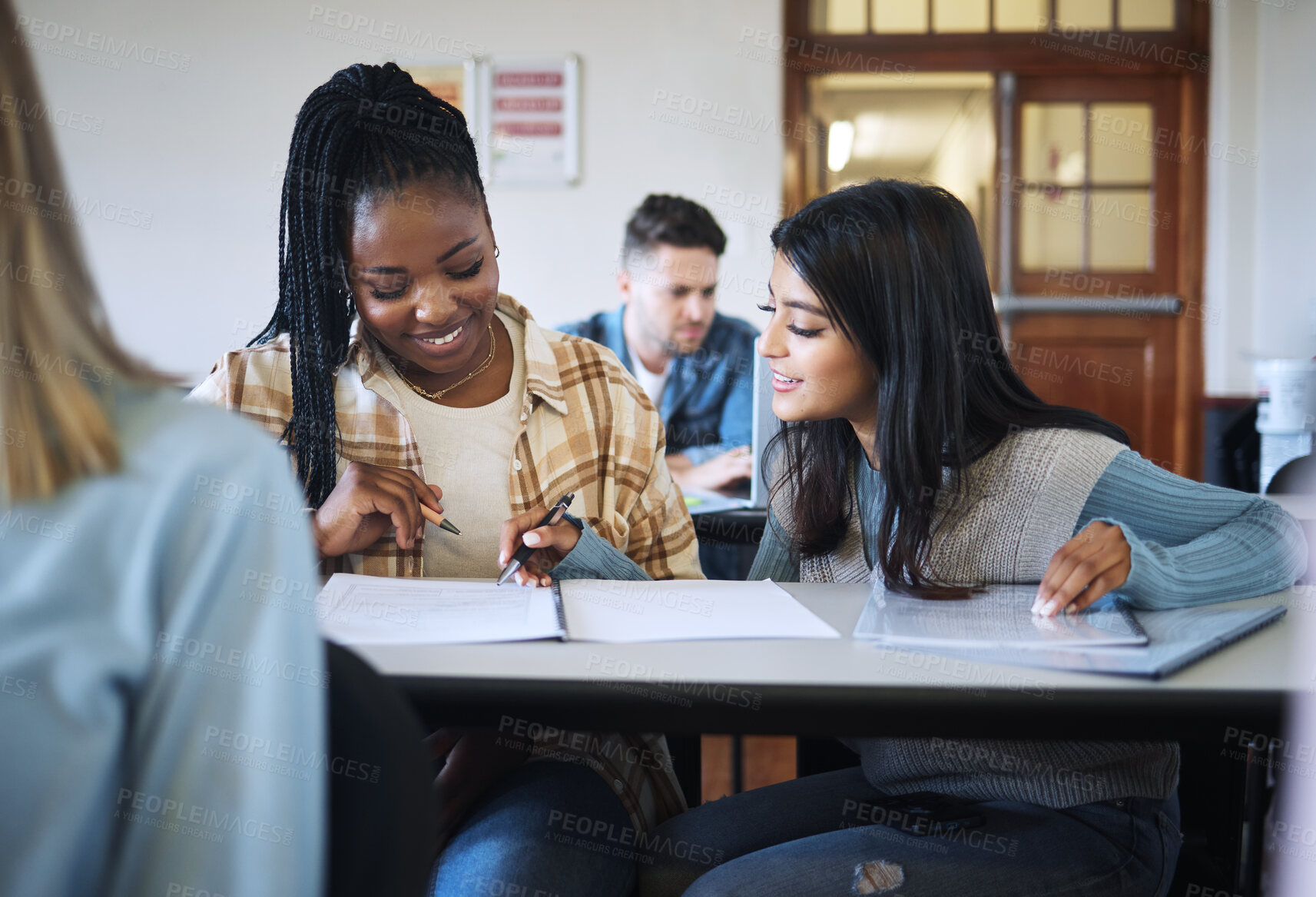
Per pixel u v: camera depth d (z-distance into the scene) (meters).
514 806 0.85
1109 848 0.77
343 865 0.45
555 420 1.13
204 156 3.79
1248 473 2.75
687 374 2.88
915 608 0.84
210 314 3.83
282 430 1.06
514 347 1.15
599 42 3.78
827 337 0.93
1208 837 1.23
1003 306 3.90
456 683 0.64
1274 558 0.92
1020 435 0.94
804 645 0.74
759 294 3.82
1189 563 0.87
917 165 4.31
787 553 1.14
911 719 0.62
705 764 2.26
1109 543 0.82
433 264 0.99
